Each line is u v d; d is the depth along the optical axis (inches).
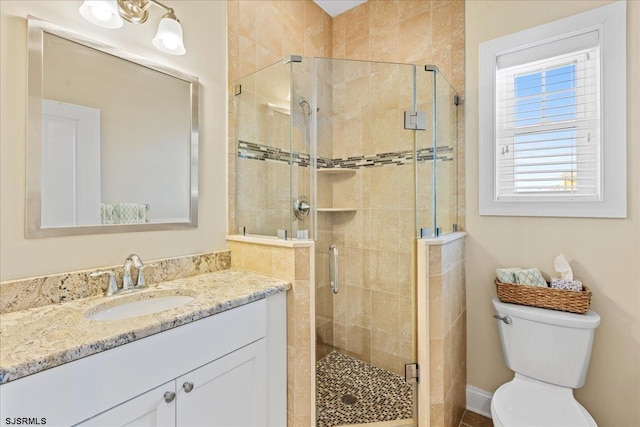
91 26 47.8
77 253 46.1
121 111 50.9
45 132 43.0
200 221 62.6
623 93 56.5
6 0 40.0
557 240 63.6
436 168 65.5
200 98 62.5
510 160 69.6
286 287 54.5
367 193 72.0
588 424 47.3
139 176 53.2
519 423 47.7
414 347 64.5
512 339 61.6
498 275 66.4
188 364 39.5
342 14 98.7
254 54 73.8
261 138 65.9
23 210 41.3
